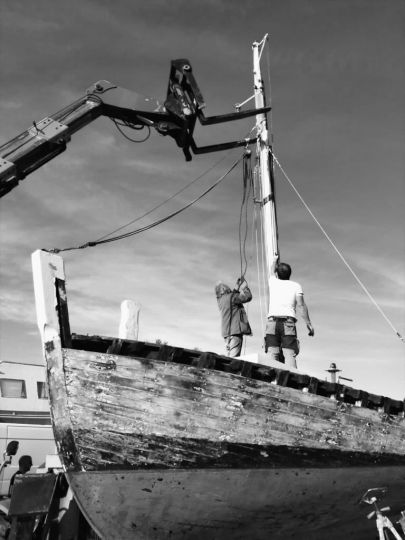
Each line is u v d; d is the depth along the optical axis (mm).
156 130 9117
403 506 8680
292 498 6996
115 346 6156
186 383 6270
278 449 6648
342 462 7172
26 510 6613
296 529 7574
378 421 7699
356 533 8469
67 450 5980
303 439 6852
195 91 9102
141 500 6172
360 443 7410
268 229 12781
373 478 7625
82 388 6020
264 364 7234
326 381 7219
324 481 7094
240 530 7031
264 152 13172
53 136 8453
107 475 5957
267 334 8578
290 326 8500
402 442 7965
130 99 9078
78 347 6285
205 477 6258
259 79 14156
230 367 6590
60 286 6344
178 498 6289
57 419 6016
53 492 6738
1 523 7359
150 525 6410
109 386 6047
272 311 8617
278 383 6805
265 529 7242
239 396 6492
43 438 13430
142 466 6035
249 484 6531
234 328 8906
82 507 6188
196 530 6684
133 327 8055
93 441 5961
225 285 9211
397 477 7934
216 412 6352
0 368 13422
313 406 7004
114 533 6383
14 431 13062
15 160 8164
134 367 6133
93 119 9039
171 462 6129
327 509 7523
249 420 6512
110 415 6008
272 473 6613
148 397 6125
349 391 7516
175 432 6160
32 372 13867
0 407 13070
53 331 6133
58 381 6035
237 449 6402
